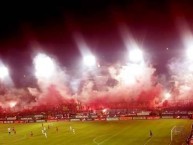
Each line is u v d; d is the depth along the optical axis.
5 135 70.75
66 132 68.44
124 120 78.12
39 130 73.69
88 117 82.88
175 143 50.81
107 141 56.62
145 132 61.38
